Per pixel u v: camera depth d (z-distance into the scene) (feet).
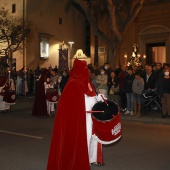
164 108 40.11
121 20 65.16
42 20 105.81
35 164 20.57
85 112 15.90
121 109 46.09
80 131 15.46
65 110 15.56
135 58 78.69
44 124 37.01
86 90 16.34
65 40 117.19
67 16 118.21
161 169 19.43
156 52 90.63
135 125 36.37
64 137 15.40
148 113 44.42
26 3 98.99
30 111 50.60
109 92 45.50
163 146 25.50
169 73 39.70
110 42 63.77
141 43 89.86
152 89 42.45
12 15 101.45
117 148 24.77
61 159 15.30
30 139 28.30
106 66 48.78
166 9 84.79
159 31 86.02
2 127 34.83
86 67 16.57
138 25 90.79
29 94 81.15
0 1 104.47
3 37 90.99
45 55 106.63
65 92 15.79
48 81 43.80
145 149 24.49
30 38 98.48
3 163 20.88
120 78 45.01
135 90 40.91
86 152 15.47
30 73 81.92
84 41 127.75
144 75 44.16
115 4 67.21
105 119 16.42
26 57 98.48
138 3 62.34
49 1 109.19
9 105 50.19
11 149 24.61
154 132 31.73
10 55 74.33
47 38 107.76
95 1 75.10
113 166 19.88
